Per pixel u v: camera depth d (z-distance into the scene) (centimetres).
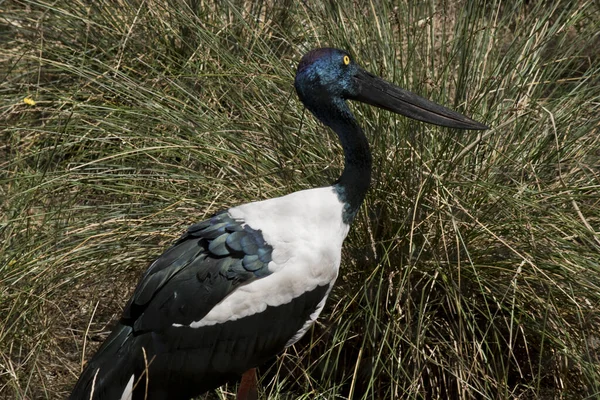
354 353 907
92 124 1024
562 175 946
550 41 1149
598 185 902
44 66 1216
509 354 841
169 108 1040
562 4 1157
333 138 973
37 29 1216
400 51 997
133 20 1170
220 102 1091
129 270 952
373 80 836
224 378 763
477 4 1046
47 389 902
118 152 1014
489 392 880
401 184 906
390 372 864
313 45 1090
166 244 932
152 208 954
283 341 773
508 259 884
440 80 1027
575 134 990
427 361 873
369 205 905
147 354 727
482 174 920
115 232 926
